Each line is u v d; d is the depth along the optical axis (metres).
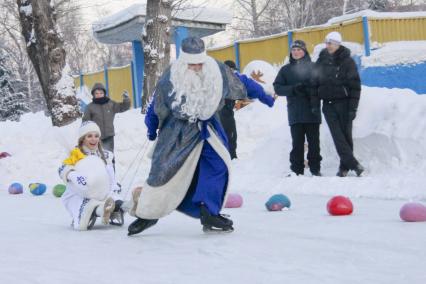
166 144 5.27
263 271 3.79
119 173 13.28
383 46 17.50
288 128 12.16
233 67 10.60
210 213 5.29
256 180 10.16
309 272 3.69
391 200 7.55
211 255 4.42
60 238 5.71
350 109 9.30
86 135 6.51
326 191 8.56
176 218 6.89
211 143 5.24
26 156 14.06
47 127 16.62
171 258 4.41
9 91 39.25
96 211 6.23
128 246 5.05
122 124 14.73
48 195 10.70
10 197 10.59
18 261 4.54
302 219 6.21
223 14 21.64
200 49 5.16
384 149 9.62
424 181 8.02
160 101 5.27
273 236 5.14
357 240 4.76
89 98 27.38
